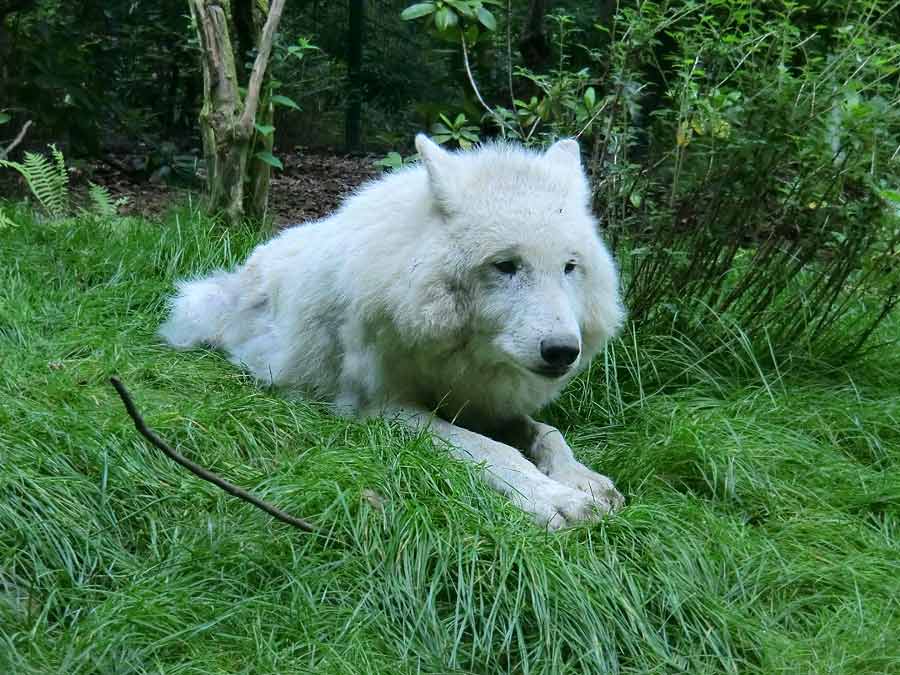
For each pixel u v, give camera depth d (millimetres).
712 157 5047
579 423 4703
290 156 12000
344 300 4215
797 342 5203
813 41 6129
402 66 13602
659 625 3178
